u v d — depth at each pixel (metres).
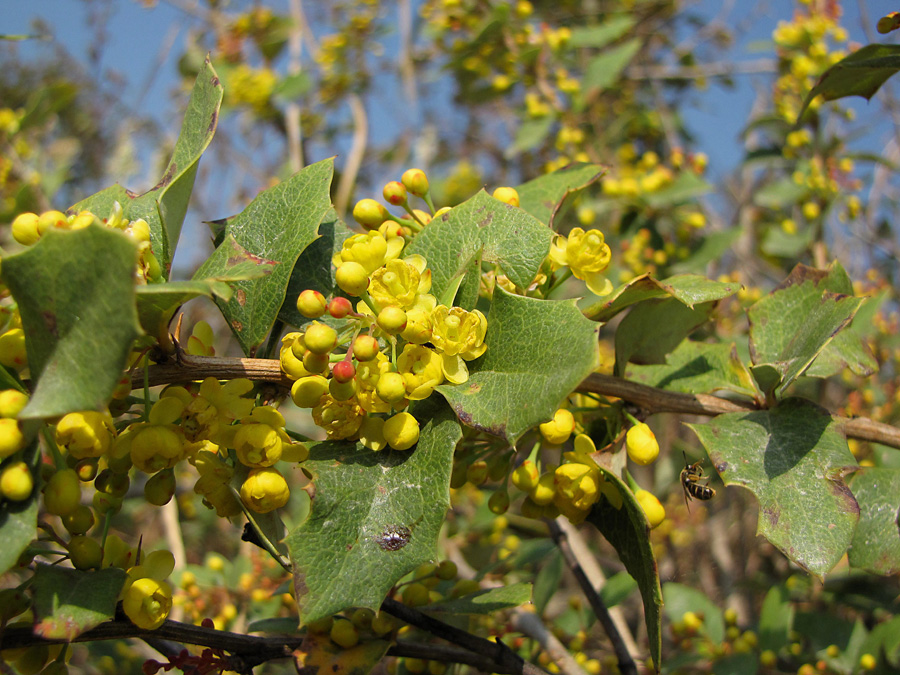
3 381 0.16
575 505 0.20
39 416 0.14
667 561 0.71
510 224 0.19
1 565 0.15
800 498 0.19
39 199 0.65
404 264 0.18
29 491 0.15
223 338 0.79
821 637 0.39
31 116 0.65
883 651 0.37
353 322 0.20
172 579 0.39
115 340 0.13
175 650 0.23
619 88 0.73
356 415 0.18
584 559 0.42
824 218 0.51
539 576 0.42
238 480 0.18
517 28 0.61
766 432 0.20
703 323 0.23
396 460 0.18
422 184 0.23
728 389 0.23
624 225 0.54
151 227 0.20
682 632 0.43
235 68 0.82
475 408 0.17
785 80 0.53
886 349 0.51
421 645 0.23
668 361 0.25
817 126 0.51
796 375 0.20
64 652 0.18
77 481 0.16
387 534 0.17
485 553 0.52
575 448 0.20
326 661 0.20
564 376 0.16
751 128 0.54
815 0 0.53
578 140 0.58
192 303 0.76
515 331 0.17
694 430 0.20
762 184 0.73
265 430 0.17
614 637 0.31
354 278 0.18
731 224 0.71
